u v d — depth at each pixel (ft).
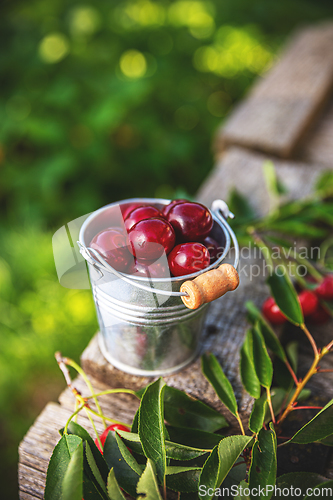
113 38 3.49
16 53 3.07
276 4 4.30
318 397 1.26
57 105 2.76
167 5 3.97
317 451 1.16
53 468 0.99
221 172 1.82
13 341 2.15
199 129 3.27
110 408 1.23
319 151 2.06
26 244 2.54
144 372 1.20
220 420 1.13
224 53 3.78
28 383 2.08
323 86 2.30
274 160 1.91
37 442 1.17
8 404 2.03
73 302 2.27
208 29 3.92
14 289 2.35
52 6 3.51
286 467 1.14
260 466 0.98
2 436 1.98
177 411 1.13
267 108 2.17
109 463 1.02
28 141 2.89
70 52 3.05
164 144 3.00
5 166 2.85
